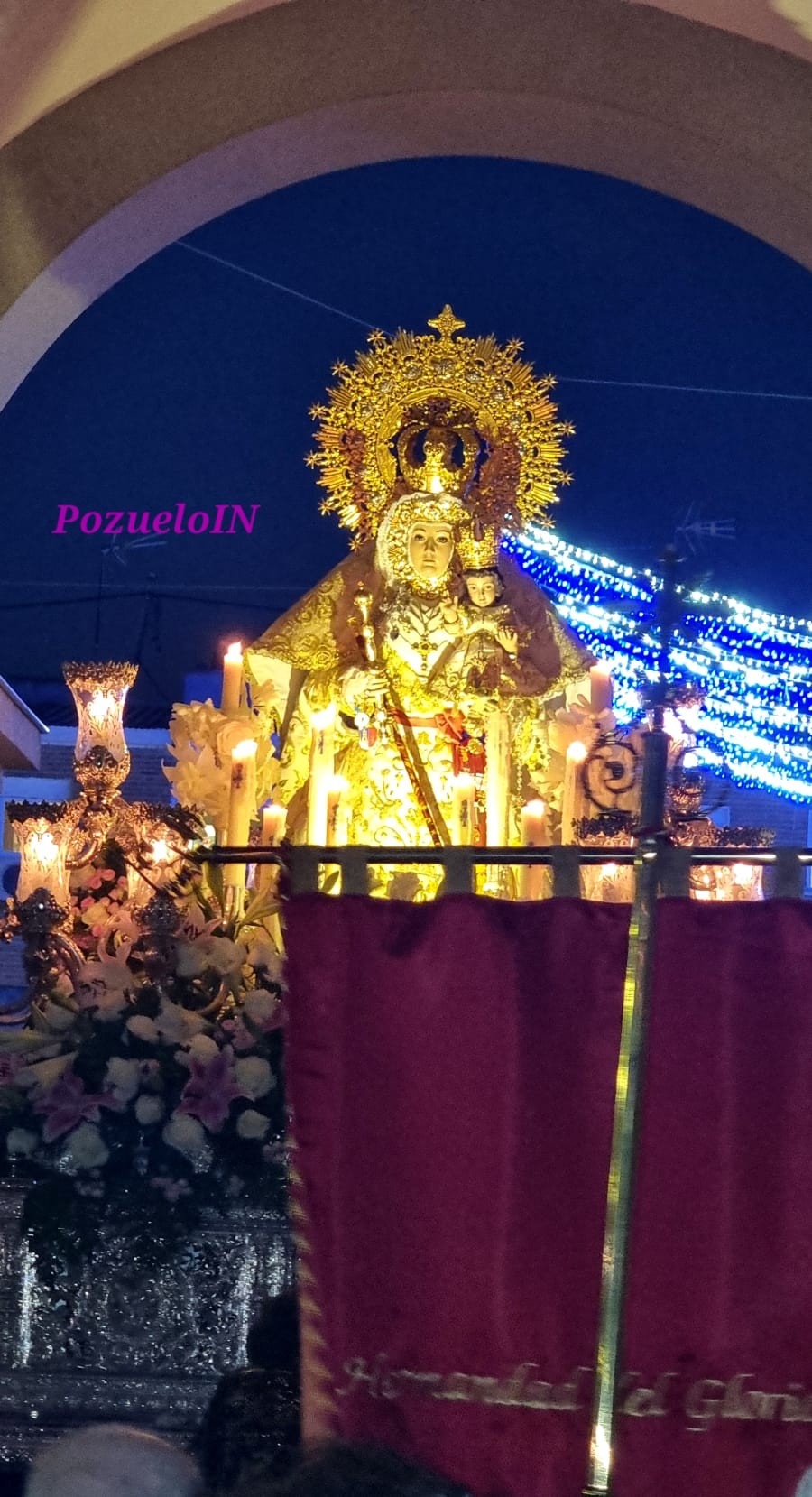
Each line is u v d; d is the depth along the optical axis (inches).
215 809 225.9
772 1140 137.3
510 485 259.1
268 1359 169.8
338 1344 138.7
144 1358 179.2
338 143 261.9
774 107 251.0
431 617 248.2
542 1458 136.6
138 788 494.9
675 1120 137.6
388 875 208.5
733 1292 136.1
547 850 144.6
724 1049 138.0
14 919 186.5
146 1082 177.5
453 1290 138.4
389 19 252.1
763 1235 136.6
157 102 251.3
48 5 224.2
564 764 251.1
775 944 139.3
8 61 231.1
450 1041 140.8
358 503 260.7
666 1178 137.0
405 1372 138.1
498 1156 139.5
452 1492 90.1
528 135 263.6
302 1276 139.6
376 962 142.3
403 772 246.8
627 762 219.0
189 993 183.3
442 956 142.0
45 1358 179.3
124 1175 177.3
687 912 139.8
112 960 182.2
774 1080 137.8
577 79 252.5
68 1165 177.2
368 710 245.4
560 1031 140.4
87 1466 97.0
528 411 260.4
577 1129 139.2
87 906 208.4
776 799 474.3
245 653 252.4
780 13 241.8
